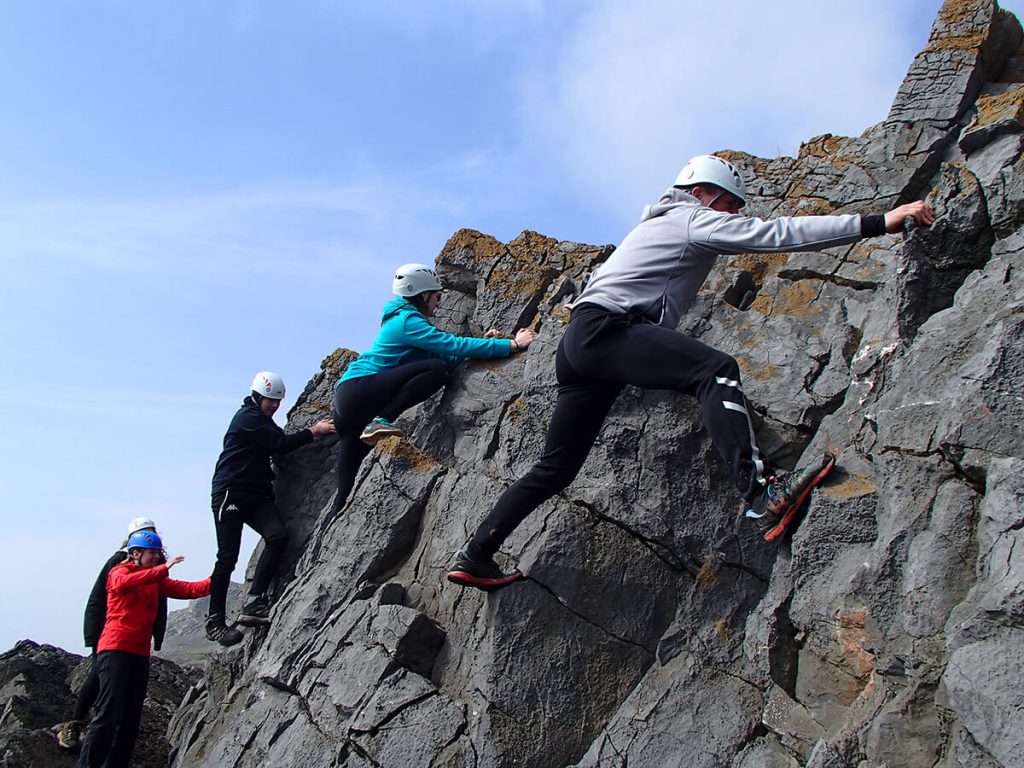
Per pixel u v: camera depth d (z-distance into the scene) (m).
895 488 5.51
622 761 5.93
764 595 6.32
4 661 10.05
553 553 6.72
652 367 5.97
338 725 6.80
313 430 9.99
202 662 13.33
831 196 8.12
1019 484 4.86
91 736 7.87
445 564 7.29
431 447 8.18
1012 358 5.19
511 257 9.07
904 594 5.21
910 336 6.19
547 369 7.42
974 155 6.66
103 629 8.45
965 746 4.61
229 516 9.49
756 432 6.69
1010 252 5.90
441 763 6.29
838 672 5.73
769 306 7.44
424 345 8.36
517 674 6.48
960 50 8.12
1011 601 4.55
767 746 5.67
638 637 6.56
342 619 7.39
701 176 6.42
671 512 6.72
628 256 6.21
